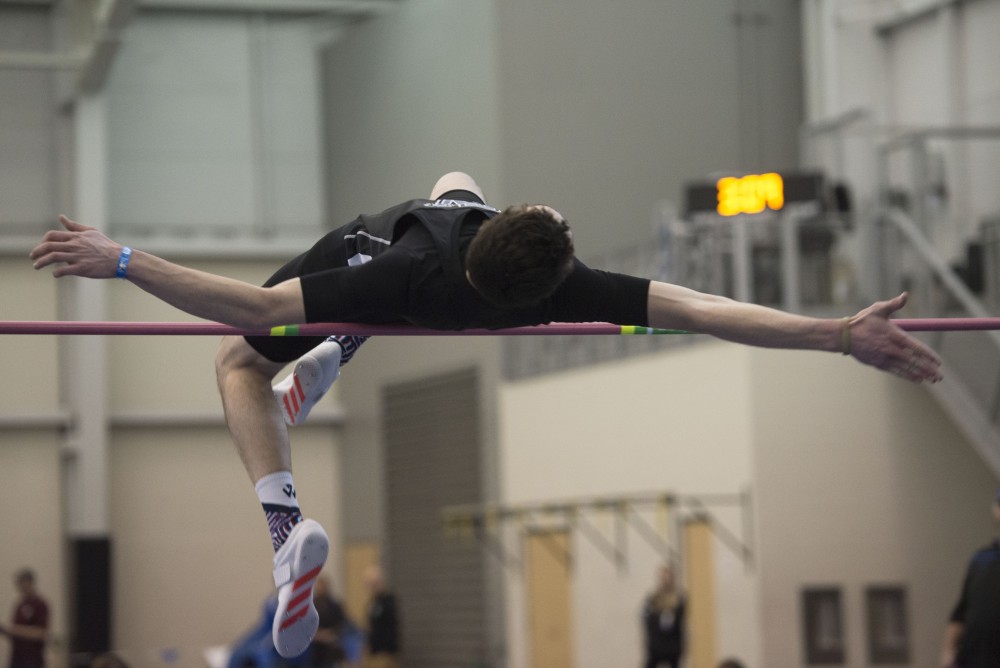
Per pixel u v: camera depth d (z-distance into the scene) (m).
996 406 25.00
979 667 13.55
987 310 25.77
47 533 41.06
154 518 42.56
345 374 44.47
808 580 27.94
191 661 42.34
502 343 36.78
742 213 26.89
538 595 34.97
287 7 44.91
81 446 40.78
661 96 39.12
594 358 33.09
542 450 34.91
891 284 27.06
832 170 30.45
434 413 39.84
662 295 7.29
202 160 44.19
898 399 28.62
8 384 41.25
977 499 28.69
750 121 39.59
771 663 27.59
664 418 30.50
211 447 43.31
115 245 6.93
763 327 7.20
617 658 31.80
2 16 42.56
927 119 34.12
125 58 43.81
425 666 40.00
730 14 39.69
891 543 28.33
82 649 39.97
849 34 36.12
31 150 42.25
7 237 41.59
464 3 39.16
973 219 31.12
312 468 44.34
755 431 28.02
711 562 29.14
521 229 6.78
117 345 42.69
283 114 45.00
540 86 38.31
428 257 7.09
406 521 41.06
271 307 7.00
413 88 41.16
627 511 31.58
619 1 39.03
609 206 38.50
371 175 42.91
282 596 7.62
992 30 32.31
